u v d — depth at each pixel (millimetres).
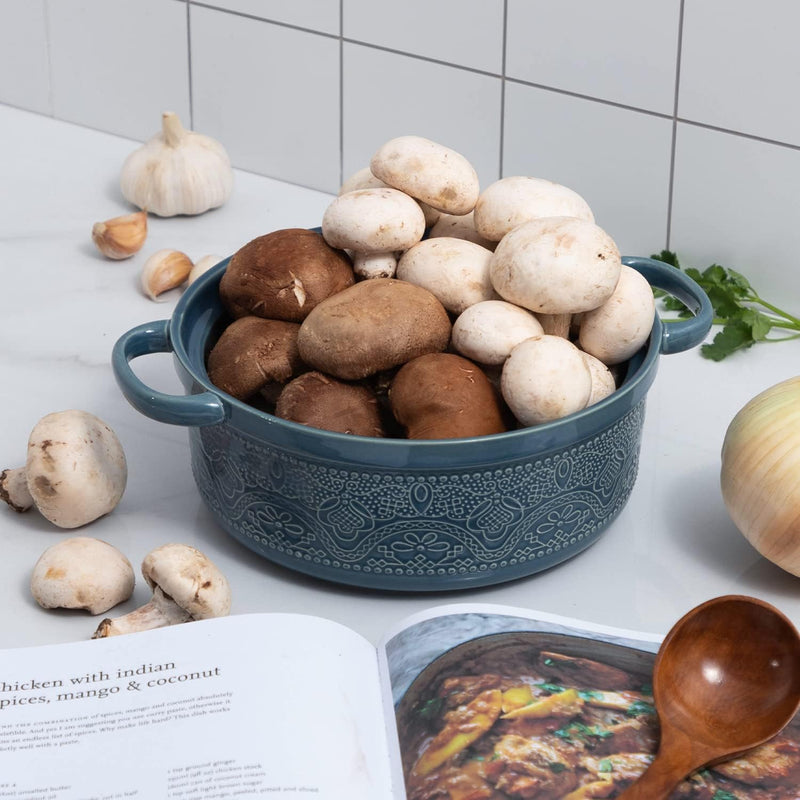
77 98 1577
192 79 1509
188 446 1201
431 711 1011
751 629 1023
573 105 1350
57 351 1285
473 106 1393
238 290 1114
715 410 1231
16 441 1195
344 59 1430
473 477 1035
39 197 1471
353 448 1024
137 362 1281
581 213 1122
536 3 1330
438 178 1109
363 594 1096
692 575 1109
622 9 1299
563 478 1056
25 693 1020
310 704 1009
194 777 982
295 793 975
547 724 1008
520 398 1049
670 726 1002
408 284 1088
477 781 985
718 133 1298
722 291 1296
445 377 1051
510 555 1068
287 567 1094
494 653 1037
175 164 1427
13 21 1572
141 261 1394
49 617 1082
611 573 1110
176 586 1046
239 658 1029
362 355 1060
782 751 1002
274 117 1485
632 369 1104
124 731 1001
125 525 1140
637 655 1041
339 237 1105
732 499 1077
